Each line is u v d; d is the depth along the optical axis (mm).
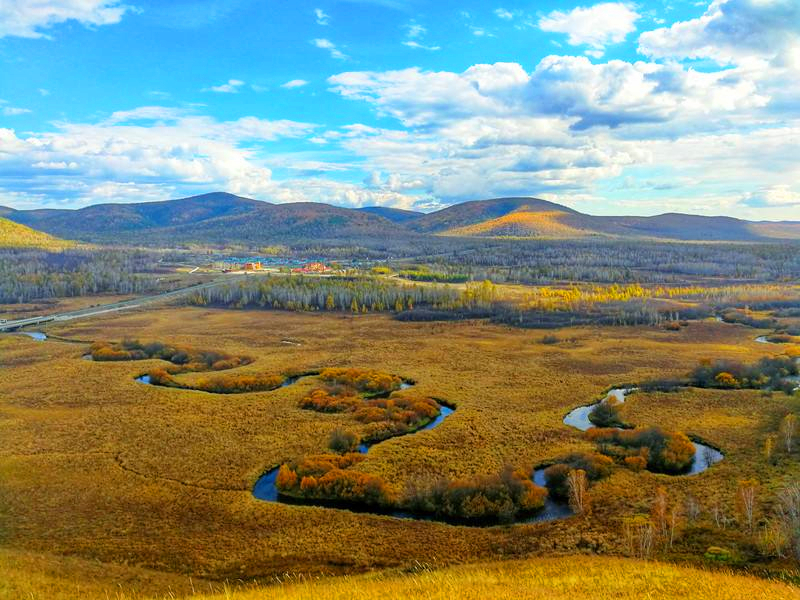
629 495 64125
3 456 77125
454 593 32594
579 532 55062
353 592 34344
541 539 54188
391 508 64062
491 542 54438
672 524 51906
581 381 118875
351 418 95312
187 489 67375
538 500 63188
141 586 44094
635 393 109312
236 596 35906
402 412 95625
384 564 50094
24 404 102812
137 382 119312
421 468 73938
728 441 81812
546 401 104938
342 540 55062
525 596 31641
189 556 51625
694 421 91500
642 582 35625
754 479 65125
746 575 42031
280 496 67188
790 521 48750
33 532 56094
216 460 76500
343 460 75562
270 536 55906
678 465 73312
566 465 70062
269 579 47094
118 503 63375
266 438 85312
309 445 82500
